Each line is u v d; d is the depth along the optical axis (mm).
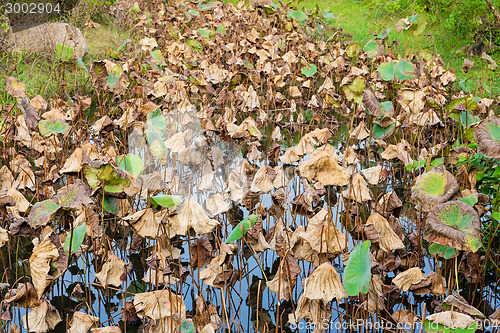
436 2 7883
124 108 3951
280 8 7891
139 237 2971
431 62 5547
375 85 5410
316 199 2979
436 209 1920
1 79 5148
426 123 4129
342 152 4535
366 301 2355
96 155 2834
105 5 8570
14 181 3334
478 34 7270
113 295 2721
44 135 3402
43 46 6266
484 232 2898
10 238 3154
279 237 2523
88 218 2723
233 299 2668
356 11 10320
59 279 2822
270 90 5379
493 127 2193
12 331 2287
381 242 2414
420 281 2213
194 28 7488
